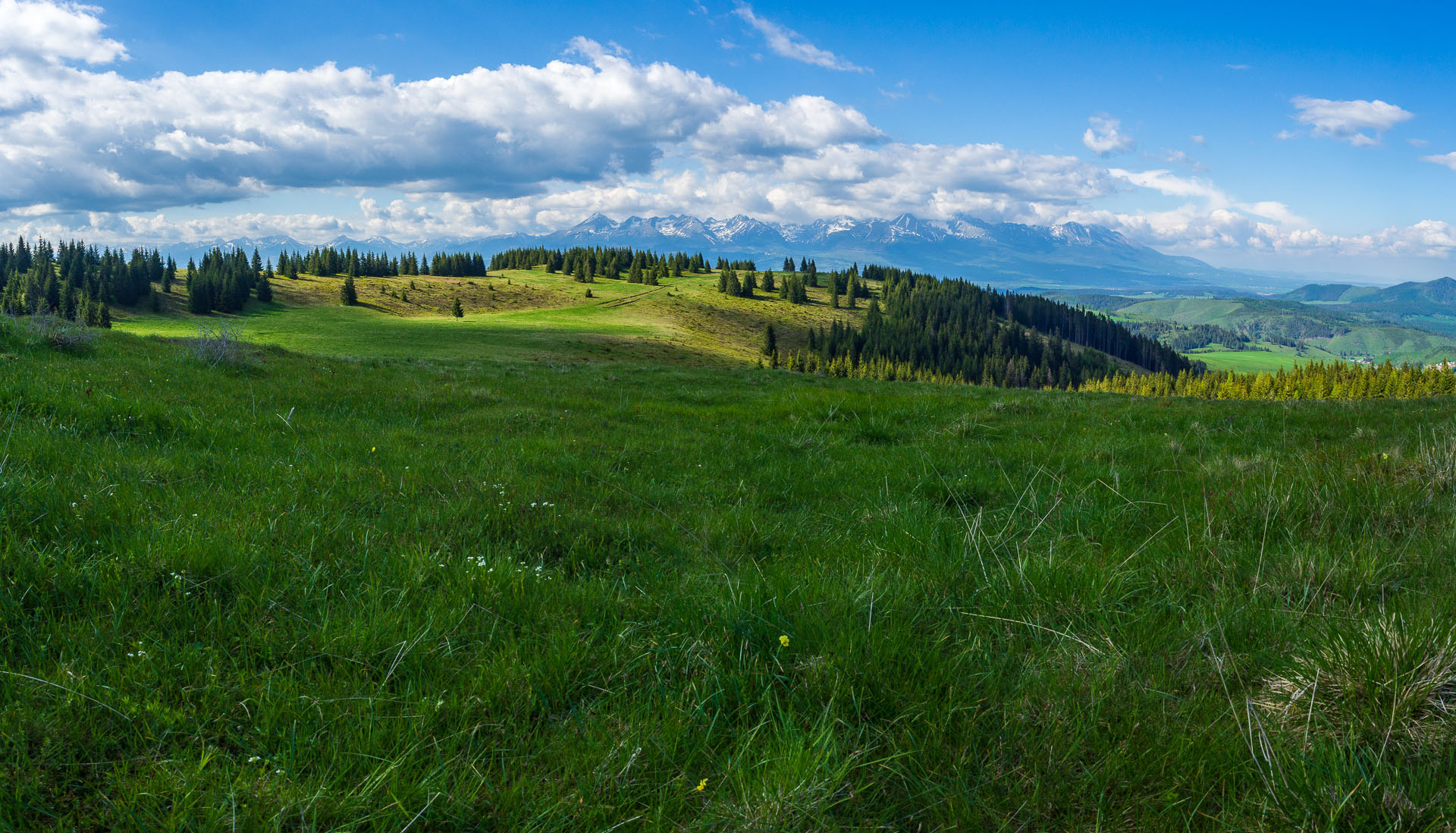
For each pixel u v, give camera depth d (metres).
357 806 2.10
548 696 2.77
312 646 2.95
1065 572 3.97
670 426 12.95
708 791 2.31
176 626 3.03
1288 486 5.71
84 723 2.33
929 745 2.50
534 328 154.00
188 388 12.53
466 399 14.91
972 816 2.19
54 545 3.60
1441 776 2.21
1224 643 3.04
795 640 3.13
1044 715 2.67
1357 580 3.73
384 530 4.70
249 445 7.96
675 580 4.29
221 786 2.12
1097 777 2.30
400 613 3.26
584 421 12.79
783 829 2.06
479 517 5.34
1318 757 2.32
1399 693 2.49
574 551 4.88
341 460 7.44
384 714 2.56
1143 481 7.48
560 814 2.14
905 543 4.82
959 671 2.97
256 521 4.34
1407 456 6.95
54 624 2.86
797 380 30.72
